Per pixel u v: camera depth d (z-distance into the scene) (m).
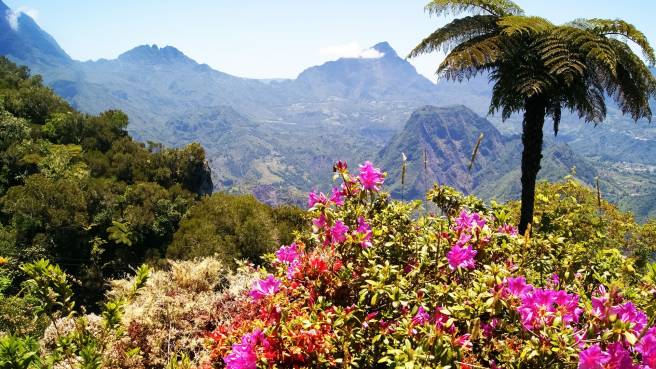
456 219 3.32
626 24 7.66
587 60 7.80
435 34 9.24
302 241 3.76
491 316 2.44
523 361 2.17
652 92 8.04
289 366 2.33
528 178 8.13
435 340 2.12
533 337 2.13
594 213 7.96
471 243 3.03
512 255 3.04
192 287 5.23
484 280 2.49
